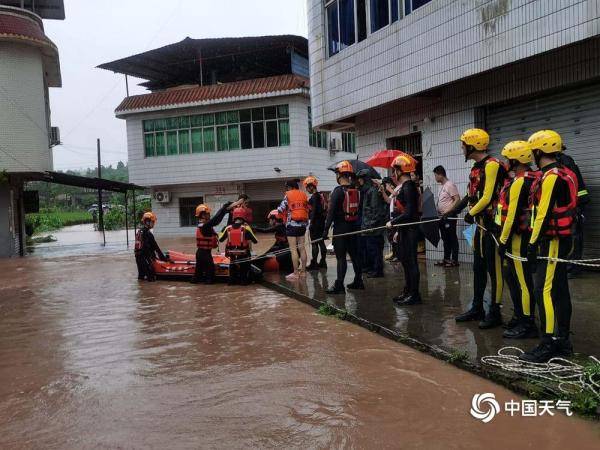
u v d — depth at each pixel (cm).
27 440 371
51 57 2017
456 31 924
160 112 2666
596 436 344
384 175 1286
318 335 608
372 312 663
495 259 557
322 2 1307
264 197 2611
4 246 1916
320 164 2617
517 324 539
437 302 699
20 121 1881
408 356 513
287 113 2461
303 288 865
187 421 391
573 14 732
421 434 357
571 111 862
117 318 761
